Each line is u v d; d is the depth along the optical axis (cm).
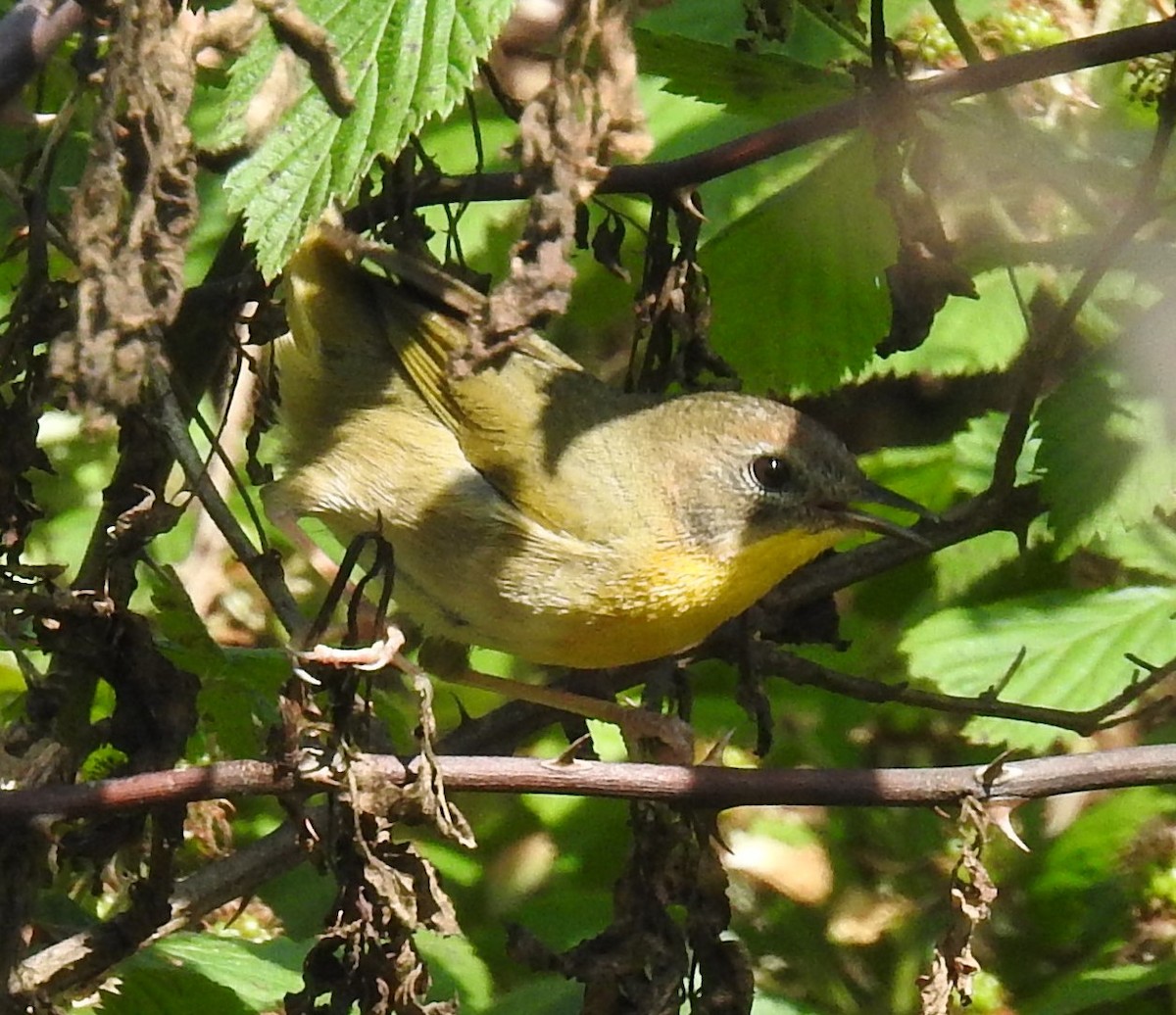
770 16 881
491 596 917
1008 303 1151
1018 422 902
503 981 1035
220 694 895
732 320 984
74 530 1120
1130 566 1036
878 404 1281
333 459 927
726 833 1180
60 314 716
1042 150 940
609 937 731
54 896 833
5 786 698
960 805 655
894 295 884
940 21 983
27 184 787
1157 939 1030
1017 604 1050
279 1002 827
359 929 659
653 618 912
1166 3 1020
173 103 609
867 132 877
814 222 965
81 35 670
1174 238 955
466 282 948
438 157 1066
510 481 907
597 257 884
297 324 920
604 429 925
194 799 636
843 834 1184
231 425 1155
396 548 926
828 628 955
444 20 617
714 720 1172
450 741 921
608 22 645
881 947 1140
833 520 943
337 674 666
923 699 895
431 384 922
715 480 920
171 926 780
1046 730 998
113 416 619
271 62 611
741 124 1098
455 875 1101
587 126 648
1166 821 1066
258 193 605
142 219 609
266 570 737
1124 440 871
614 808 1138
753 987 737
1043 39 987
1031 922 1075
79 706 736
